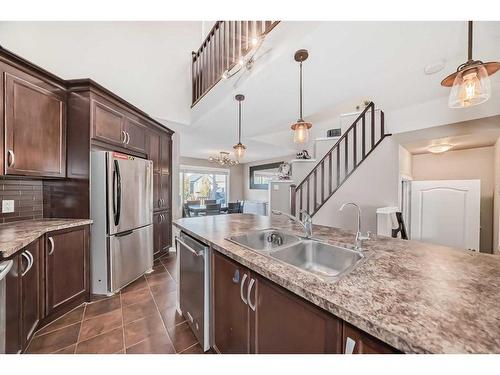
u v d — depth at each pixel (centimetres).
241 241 155
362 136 348
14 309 131
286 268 94
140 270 274
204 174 819
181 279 188
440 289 75
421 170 426
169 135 385
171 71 346
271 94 259
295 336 85
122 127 260
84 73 263
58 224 188
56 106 204
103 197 222
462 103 114
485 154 363
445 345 49
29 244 151
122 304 211
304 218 165
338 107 382
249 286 108
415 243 138
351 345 65
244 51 229
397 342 53
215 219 240
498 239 301
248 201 848
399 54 186
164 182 365
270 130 398
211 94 305
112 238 226
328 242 140
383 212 276
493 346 48
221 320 134
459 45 175
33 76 184
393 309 63
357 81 233
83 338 162
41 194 224
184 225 200
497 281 82
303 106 290
